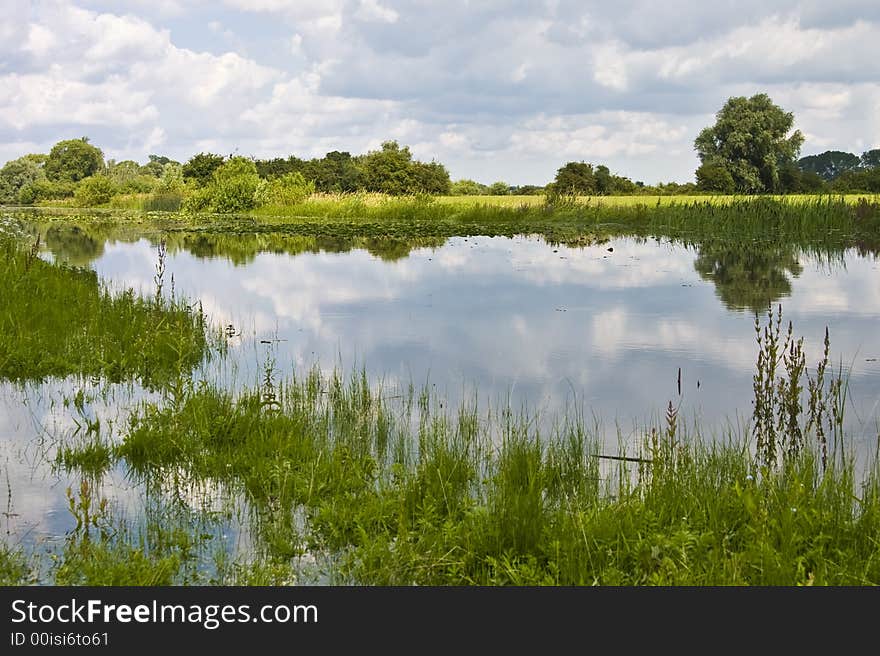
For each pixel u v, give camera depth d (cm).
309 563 464
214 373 892
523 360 941
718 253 2267
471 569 446
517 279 1700
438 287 1585
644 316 1237
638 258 2142
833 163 12950
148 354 927
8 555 455
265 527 503
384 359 953
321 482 559
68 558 452
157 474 593
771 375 684
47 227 3847
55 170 10706
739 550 449
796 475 504
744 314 1246
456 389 812
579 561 430
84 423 711
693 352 981
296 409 712
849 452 625
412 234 3091
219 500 547
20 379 858
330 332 1127
